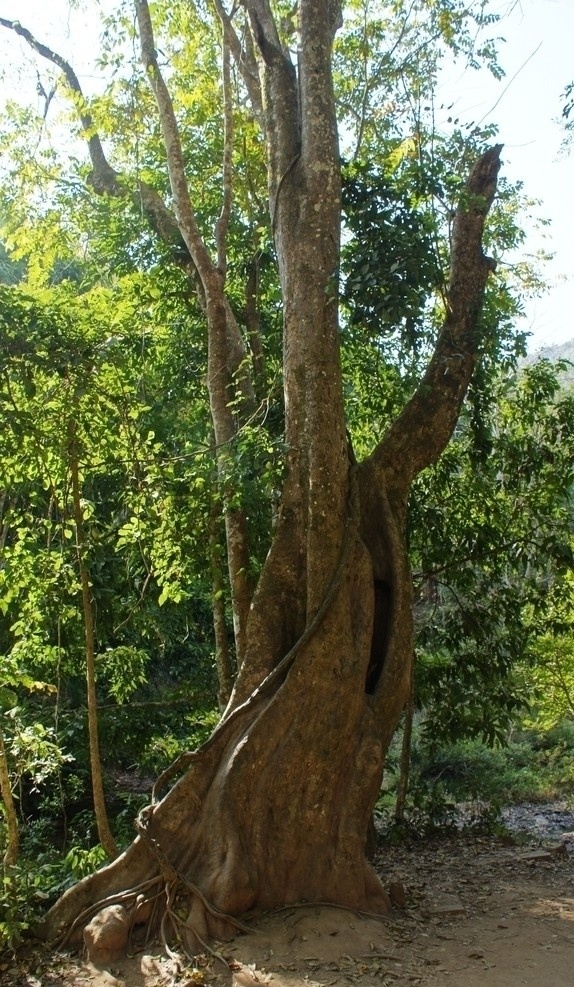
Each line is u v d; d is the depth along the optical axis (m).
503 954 6.53
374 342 10.70
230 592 9.91
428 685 11.88
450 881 9.06
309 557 7.66
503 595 12.10
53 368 7.50
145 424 10.81
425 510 11.59
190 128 12.41
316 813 7.11
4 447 7.95
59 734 10.59
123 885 6.87
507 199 13.24
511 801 16.56
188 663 14.58
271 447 8.41
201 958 6.25
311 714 7.22
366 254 8.55
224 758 7.23
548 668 14.56
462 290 9.19
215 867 6.78
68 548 8.99
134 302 11.48
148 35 9.81
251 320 11.59
